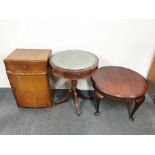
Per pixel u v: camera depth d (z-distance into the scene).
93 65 1.34
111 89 1.33
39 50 1.60
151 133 1.49
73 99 1.83
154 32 1.55
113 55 1.72
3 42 1.64
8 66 1.39
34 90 1.55
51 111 1.69
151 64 1.75
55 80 1.93
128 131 1.50
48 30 1.56
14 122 1.55
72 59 1.43
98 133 1.47
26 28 1.55
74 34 1.58
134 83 1.41
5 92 1.94
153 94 1.92
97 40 1.62
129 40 1.61
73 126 1.53
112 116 1.65
